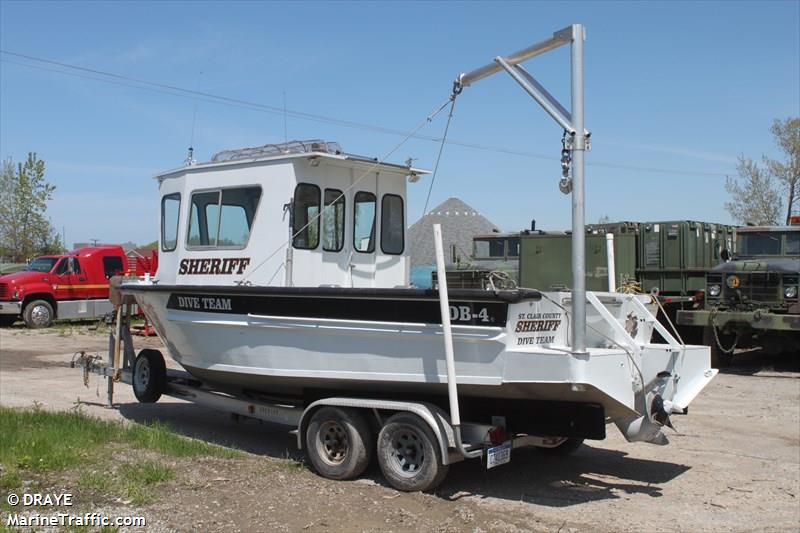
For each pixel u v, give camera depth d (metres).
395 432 6.30
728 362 14.71
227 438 8.52
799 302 13.74
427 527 5.38
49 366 14.72
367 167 8.09
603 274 16.59
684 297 16.06
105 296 24.34
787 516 5.87
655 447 8.19
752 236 15.87
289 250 7.45
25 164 39.81
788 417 9.77
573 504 6.10
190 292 7.95
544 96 5.64
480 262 18.38
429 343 6.16
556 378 5.51
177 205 8.62
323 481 6.51
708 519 5.77
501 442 6.19
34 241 40.09
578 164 5.37
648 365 6.23
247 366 7.48
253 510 5.59
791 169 32.09
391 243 8.42
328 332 6.69
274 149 8.05
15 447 6.92
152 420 9.45
